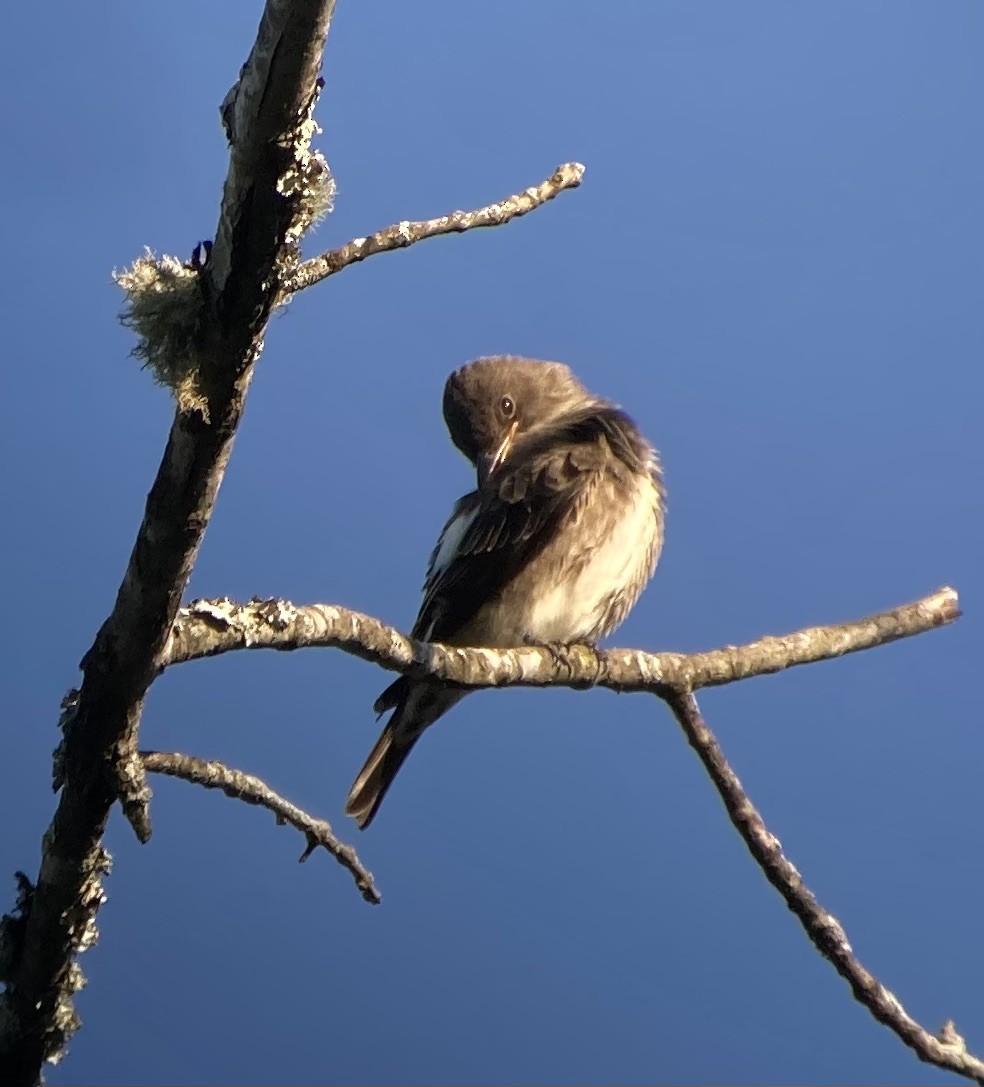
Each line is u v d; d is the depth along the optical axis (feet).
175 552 18.93
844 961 29.53
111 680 19.69
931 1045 29.48
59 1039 22.95
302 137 17.28
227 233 17.63
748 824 30.30
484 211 24.64
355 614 23.80
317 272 22.31
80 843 21.11
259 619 21.67
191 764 23.90
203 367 18.21
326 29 16.56
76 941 22.15
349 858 25.31
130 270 18.45
